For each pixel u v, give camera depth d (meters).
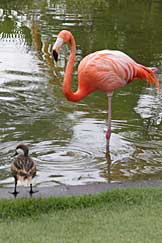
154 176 9.15
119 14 22.41
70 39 10.22
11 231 6.35
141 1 25.84
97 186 7.75
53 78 14.08
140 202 7.19
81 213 6.85
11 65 14.93
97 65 10.11
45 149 9.97
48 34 18.34
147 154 10.04
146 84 14.14
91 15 21.86
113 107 12.38
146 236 6.28
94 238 6.20
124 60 10.30
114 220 6.67
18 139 10.34
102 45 17.22
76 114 11.82
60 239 6.16
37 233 6.31
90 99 12.82
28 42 17.34
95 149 10.11
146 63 15.65
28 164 7.43
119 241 6.14
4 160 9.44
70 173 9.11
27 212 6.85
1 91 13.00
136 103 12.73
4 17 20.86
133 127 11.29
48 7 23.31
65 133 10.74
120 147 10.27
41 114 11.71
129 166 9.51
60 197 7.16
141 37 18.53
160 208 7.03
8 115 11.55
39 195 7.39
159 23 20.95
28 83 13.64
